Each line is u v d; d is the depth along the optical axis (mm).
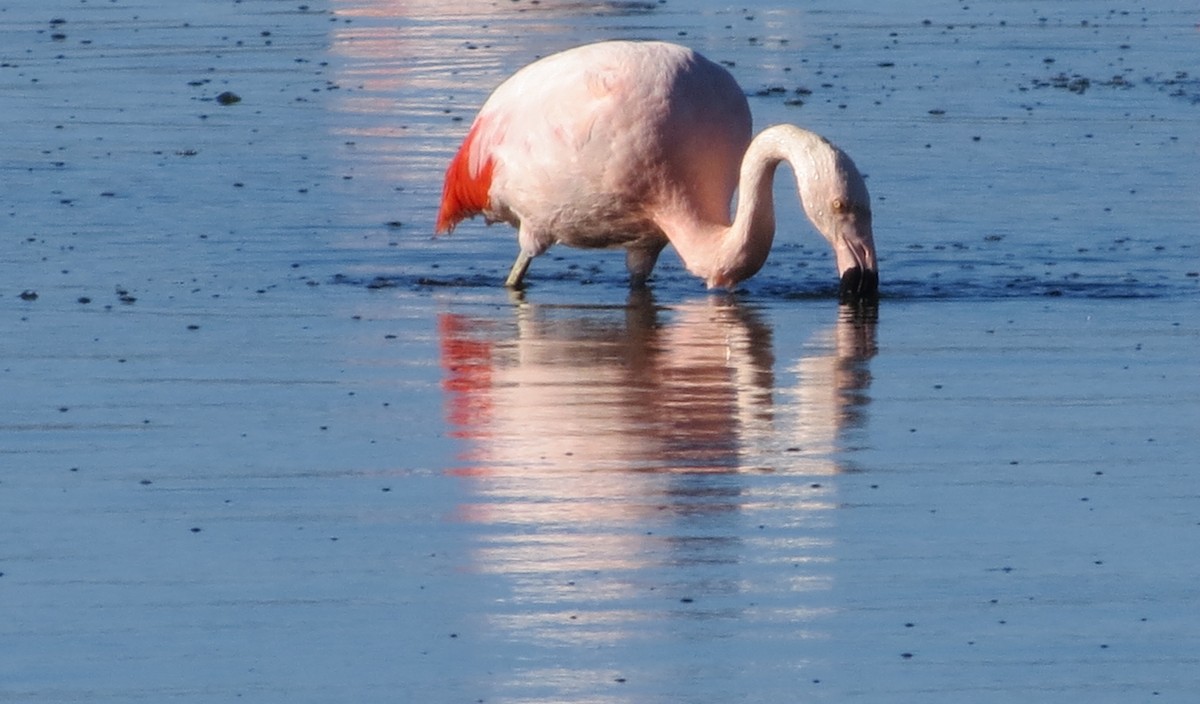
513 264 17391
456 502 10820
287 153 21500
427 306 15680
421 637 8992
